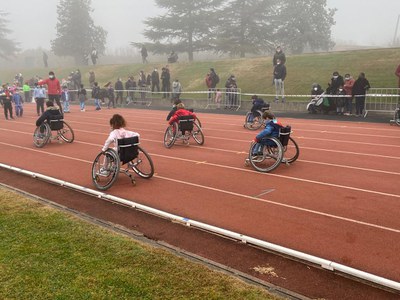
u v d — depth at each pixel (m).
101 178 8.30
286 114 19.02
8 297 3.85
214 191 7.33
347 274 4.30
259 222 5.88
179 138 11.55
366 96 18.86
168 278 4.17
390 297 3.91
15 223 5.64
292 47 41.88
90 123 17.44
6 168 9.10
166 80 25.66
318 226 5.67
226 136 13.23
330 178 8.02
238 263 4.65
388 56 23.89
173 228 5.68
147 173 8.37
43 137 11.89
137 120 18.33
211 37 44.16
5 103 19.00
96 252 4.75
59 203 6.83
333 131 13.84
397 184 7.55
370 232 5.42
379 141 11.80
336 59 25.56
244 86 26.22
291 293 3.98
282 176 8.22
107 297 3.84
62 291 3.94
